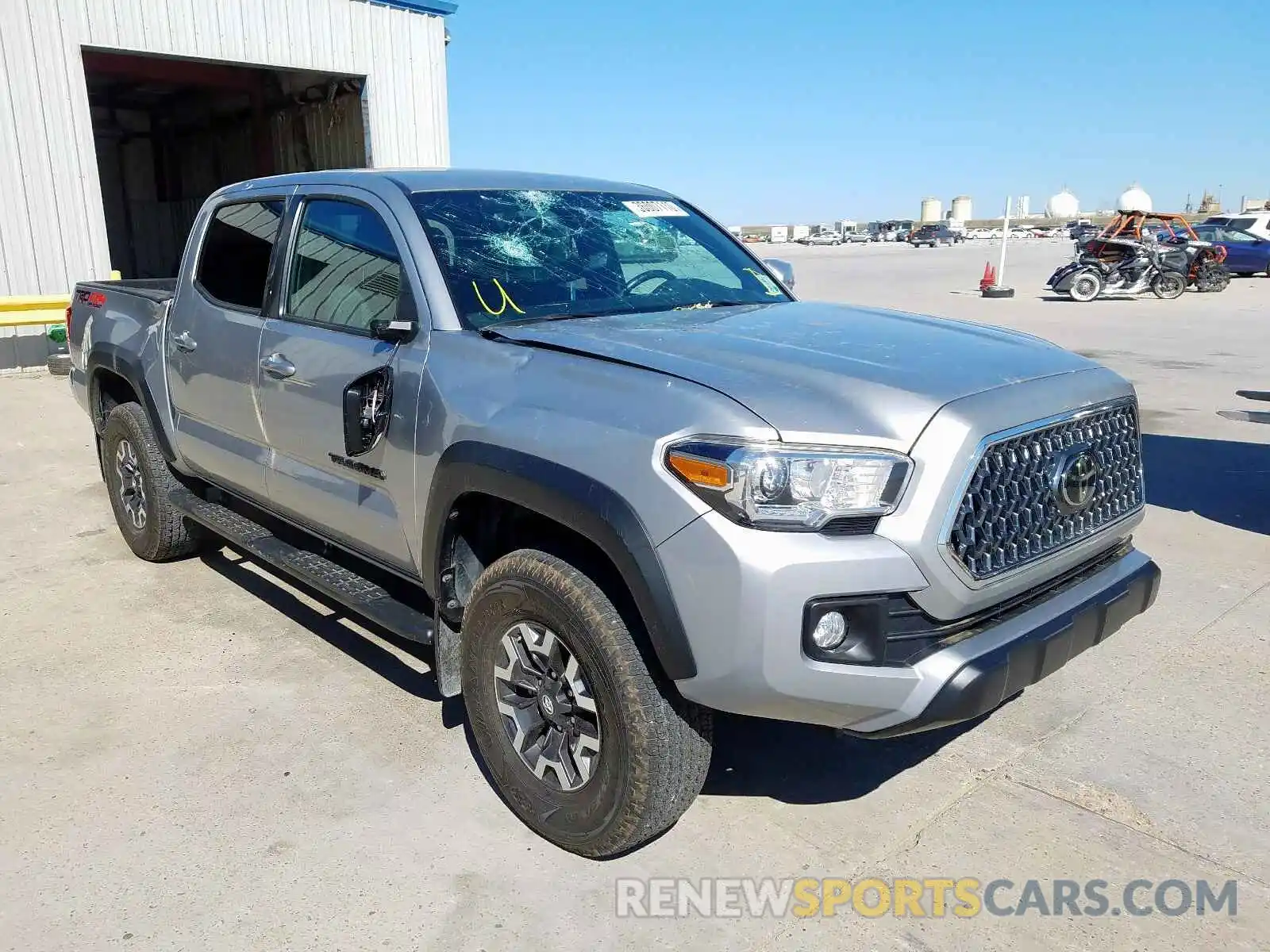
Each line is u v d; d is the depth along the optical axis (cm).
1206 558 541
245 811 312
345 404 328
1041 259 4375
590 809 277
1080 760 340
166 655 423
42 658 421
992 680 249
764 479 236
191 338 445
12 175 1187
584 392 272
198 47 1340
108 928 261
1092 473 287
